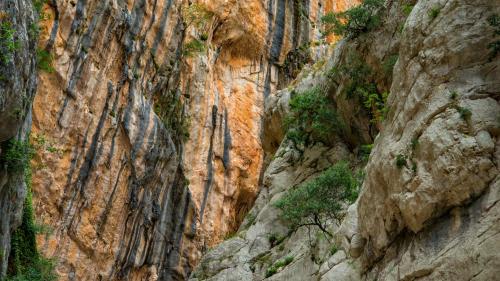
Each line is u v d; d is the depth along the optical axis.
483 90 9.83
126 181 26.28
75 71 23.61
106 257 25.44
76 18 23.47
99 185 24.92
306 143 21.83
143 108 27.33
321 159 20.72
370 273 12.25
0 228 13.31
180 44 30.56
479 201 9.33
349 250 13.41
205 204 32.22
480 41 10.12
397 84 11.98
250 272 18.97
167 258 29.41
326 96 20.55
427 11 11.19
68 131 23.47
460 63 10.24
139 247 27.61
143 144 26.92
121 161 25.91
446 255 9.48
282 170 22.08
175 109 31.56
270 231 20.08
